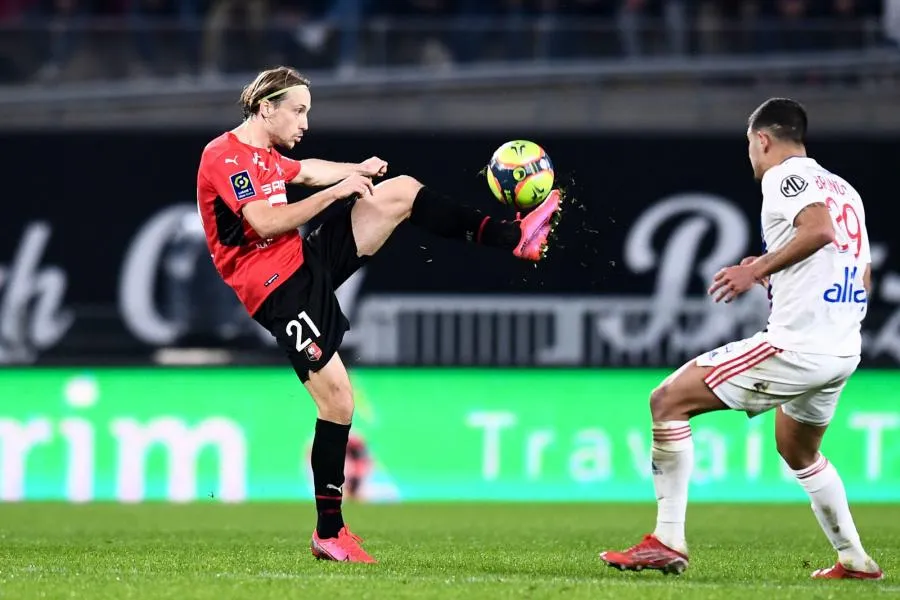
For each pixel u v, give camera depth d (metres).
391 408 46.38
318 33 55.53
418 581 20.34
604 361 49.12
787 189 20.30
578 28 55.78
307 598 18.61
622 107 55.03
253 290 22.66
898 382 46.56
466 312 48.94
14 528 34.91
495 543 29.25
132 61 55.12
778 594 19.23
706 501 45.69
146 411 45.88
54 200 49.34
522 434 46.53
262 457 45.91
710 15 59.69
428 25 55.72
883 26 55.53
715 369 20.59
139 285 49.28
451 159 49.91
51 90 54.38
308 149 49.59
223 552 25.80
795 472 22.03
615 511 42.12
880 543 29.17
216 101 54.47
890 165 50.31
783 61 55.09
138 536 31.23
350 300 48.97
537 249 23.58
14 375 45.72
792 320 20.44
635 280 49.50
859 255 20.72
